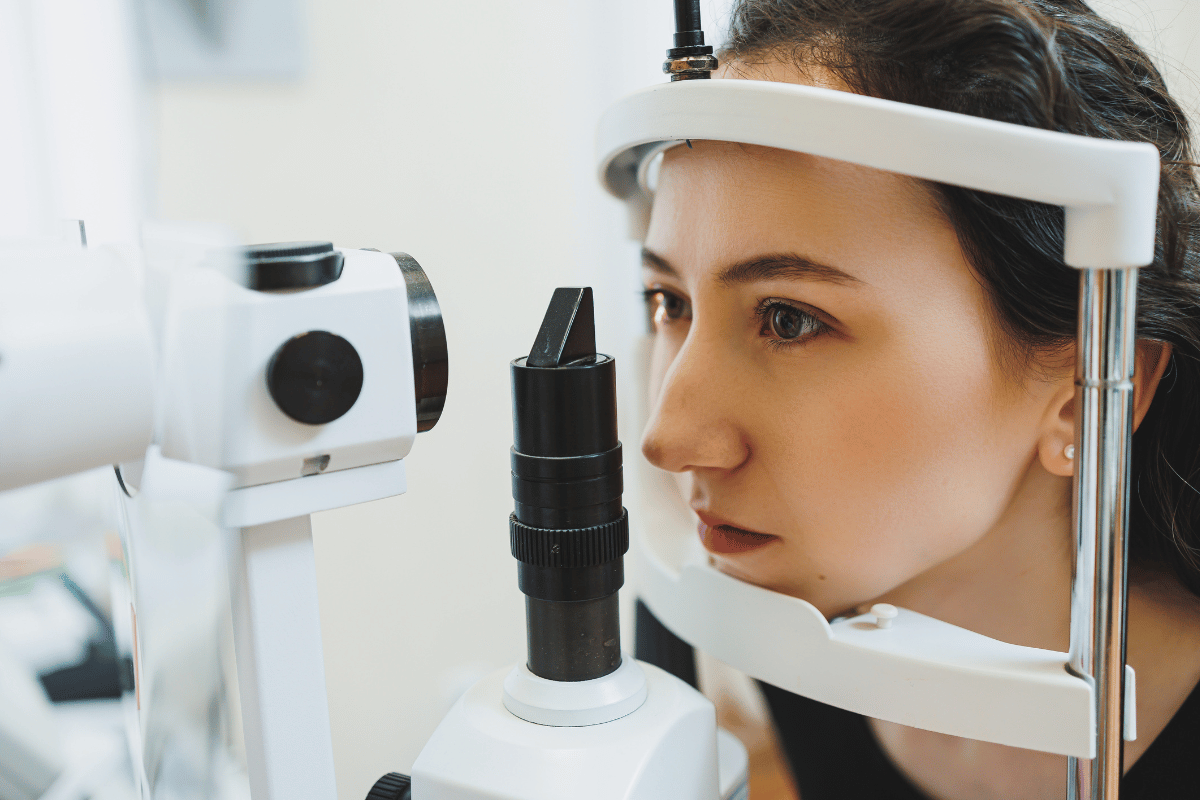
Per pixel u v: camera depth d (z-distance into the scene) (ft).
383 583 1.36
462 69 1.35
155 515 0.68
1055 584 1.04
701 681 1.40
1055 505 1.01
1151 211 0.68
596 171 1.08
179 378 0.62
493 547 1.45
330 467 0.75
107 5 1.01
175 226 0.66
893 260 0.88
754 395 0.98
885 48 0.89
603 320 1.47
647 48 1.37
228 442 0.67
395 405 0.75
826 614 1.04
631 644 1.51
